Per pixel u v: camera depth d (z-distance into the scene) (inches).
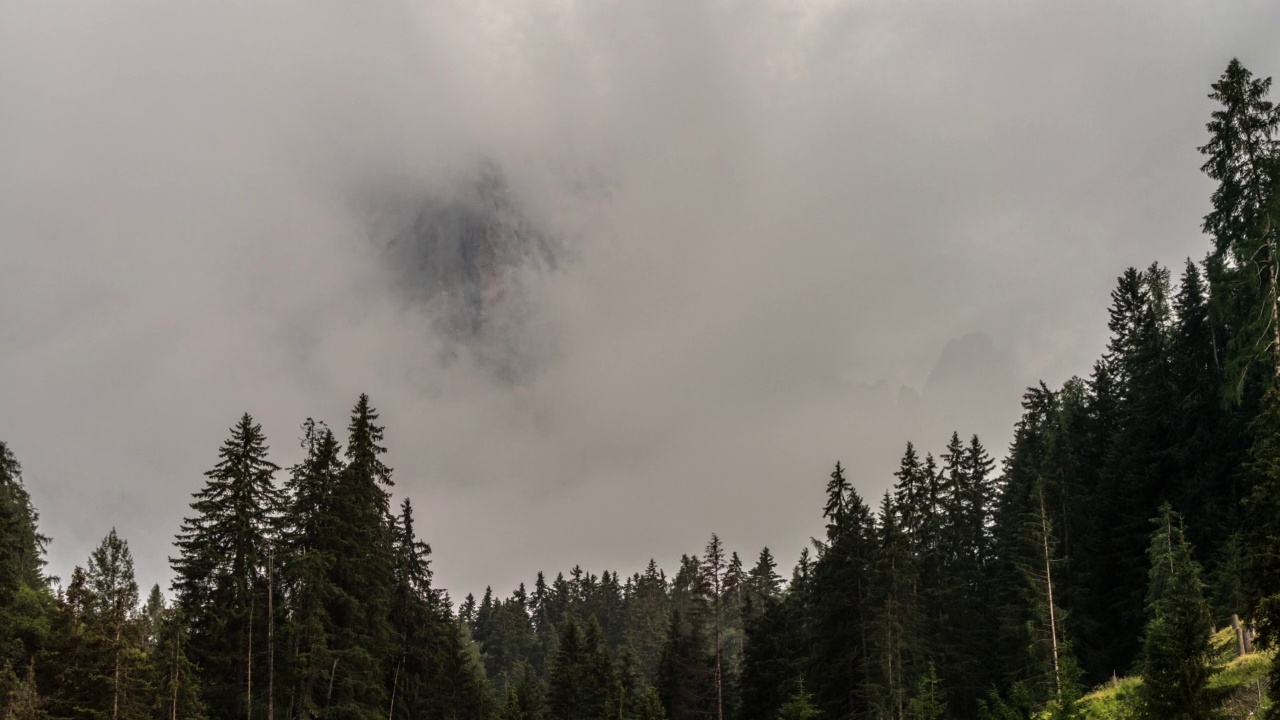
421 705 2031.3
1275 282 1226.0
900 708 1667.1
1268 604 787.4
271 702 1518.2
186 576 1513.3
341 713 1640.0
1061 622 1636.3
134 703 1277.1
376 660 1736.0
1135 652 1804.9
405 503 2057.1
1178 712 861.8
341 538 1708.9
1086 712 1171.9
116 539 2028.8
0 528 1732.3
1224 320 1396.4
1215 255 1380.4
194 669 1456.7
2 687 1264.8
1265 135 1299.2
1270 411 859.4
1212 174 1352.1
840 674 1940.2
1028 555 1879.9
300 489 1715.1
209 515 1525.6
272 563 1594.5
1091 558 2014.0
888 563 1828.2
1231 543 1382.9
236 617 1525.6
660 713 1879.9
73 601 1358.3
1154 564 1493.6
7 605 1642.5
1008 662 1855.3
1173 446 1850.4
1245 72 1317.7
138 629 1343.5
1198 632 885.2
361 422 1867.6
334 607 1726.1
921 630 1839.3
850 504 2034.9
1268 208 1233.4
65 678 1274.6
